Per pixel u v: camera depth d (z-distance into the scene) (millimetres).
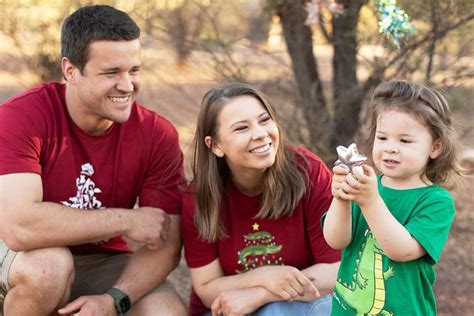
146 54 6332
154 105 8469
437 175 3059
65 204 3760
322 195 3662
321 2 4945
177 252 3893
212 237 3684
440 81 5293
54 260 3592
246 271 3760
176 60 6102
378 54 5344
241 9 6332
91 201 3807
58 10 5883
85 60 3555
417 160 2965
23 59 6199
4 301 3717
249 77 5613
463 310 4941
